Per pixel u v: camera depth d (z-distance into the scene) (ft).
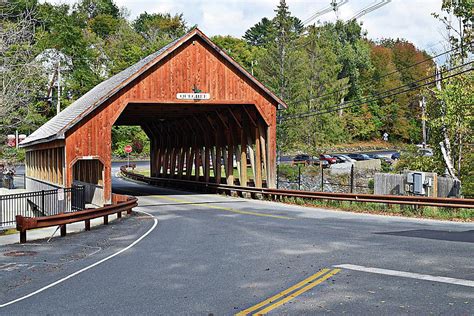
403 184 83.97
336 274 32.24
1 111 102.94
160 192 118.11
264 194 95.25
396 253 38.88
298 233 50.83
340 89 233.96
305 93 184.65
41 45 199.52
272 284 30.14
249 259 37.88
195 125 120.06
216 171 111.24
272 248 42.34
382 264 34.96
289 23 191.42
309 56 224.74
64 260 40.86
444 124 98.32
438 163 106.42
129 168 200.64
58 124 94.48
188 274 33.45
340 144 277.03
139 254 41.57
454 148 103.35
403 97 293.23
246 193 101.30
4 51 111.24
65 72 213.66
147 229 57.31
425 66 326.85
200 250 42.45
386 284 29.63
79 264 38.68
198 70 91.15
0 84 110.01
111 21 316.19
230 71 93.20
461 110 95.55
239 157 104.63
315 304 25.85
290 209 77.41
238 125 101.81
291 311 24.76
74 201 77.41
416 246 41.93
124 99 85.10
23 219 50.24
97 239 51.29
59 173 86.38
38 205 99.76
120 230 57.36
